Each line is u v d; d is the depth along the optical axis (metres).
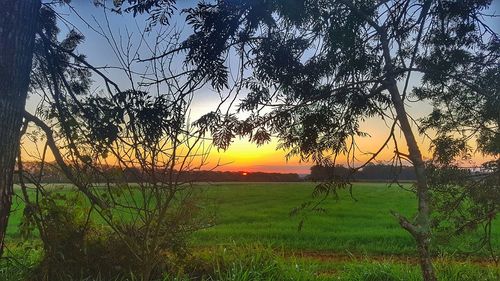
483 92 5.88
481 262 9.17
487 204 6.18
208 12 5.67
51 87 6.67
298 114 6.46
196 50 5.78
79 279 6.56
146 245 6.37
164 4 5.57
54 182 6.88
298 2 5.57
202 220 6.95
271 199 22.61
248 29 5.86
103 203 6.46
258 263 7.36
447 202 6.37
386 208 21.08
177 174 6.06
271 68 5.99
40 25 6.21
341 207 21.30
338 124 6.43
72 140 6.37
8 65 4.43
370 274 7.64
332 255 11.24
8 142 4.50
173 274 6.88
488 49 6.04
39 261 6.89
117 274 6.64
